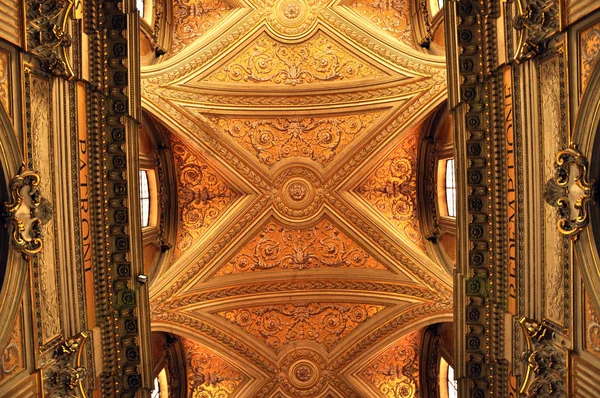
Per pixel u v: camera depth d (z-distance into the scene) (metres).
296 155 14.09
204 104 13.59
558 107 7.95
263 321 14.16
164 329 12.95
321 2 13.77
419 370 14.22
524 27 8.59
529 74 8.73
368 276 13.84
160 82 13.06
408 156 14.26
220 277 13.90
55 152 8.62
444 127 13.78
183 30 14.20
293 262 14.20
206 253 13.69
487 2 9.80
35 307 8.09
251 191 14.12
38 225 7.93
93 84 9.71
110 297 10.21
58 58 8.51
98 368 9.81
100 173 9.89
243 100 13.76
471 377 10.59
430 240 14.19
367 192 14.23
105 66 9.93
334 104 13.77
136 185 10.23
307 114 13.88
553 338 8.40
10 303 7.50
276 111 13.84
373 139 13.76
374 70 13.61
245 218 14.05
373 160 13.93
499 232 9.83
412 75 13.20
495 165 9.80
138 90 10.19
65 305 8.91
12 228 7.51
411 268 13.41
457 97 10.05
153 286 13.09
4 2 7.31
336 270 14.09
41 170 8.24
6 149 7.39
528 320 8.88
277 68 13.88
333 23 13.66
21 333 7.76
